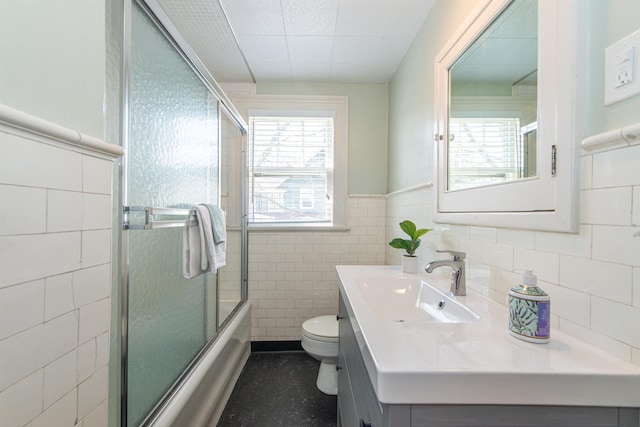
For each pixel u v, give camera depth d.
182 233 1.31
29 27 0.52
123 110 0.88
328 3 1.50
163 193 1.14
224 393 1.66
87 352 0.66
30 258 0.52
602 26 0.59
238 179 2.22
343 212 2.36
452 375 0.50
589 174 0.61
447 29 1.34
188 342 1.37
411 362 0.53
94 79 0.69
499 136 0.93
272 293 2.33
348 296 1.00
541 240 0.74
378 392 0.50
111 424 0.87
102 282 0.70
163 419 0.99
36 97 0.54
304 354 2.28
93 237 0.67
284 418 1.57
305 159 2.42
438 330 0.68
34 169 0.52
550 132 0.70
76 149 0.62
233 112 1.96
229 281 2.03
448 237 1.26
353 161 2.39
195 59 1.33
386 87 2.38
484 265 0.99
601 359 0.55
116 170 0.87
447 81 1.29
